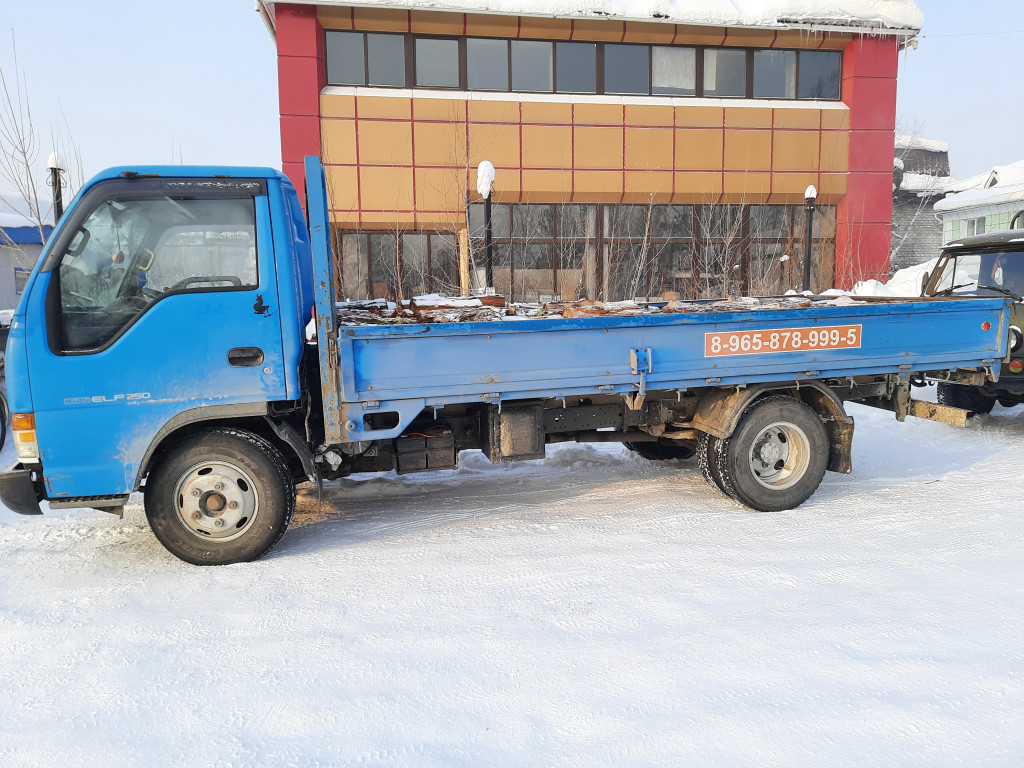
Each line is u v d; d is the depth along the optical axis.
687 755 2.15
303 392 4.05
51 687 2.64
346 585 3.58
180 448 3.82
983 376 5.27
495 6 15.19
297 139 15.08
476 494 5.37
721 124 16.77
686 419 5.11
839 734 2.23
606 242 16.95
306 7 14.62
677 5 16.08
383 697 2.52
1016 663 2.63
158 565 3.97
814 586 3.40
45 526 4.73
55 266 3.62
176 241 3.79
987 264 7.64
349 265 16.11
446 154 15.70
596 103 16.19
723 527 4.36
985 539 4.01
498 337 4.14
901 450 6.55
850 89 17.30
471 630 3.03
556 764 2.13
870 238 17.73
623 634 2.95
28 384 3.62
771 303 5.91
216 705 2.49
